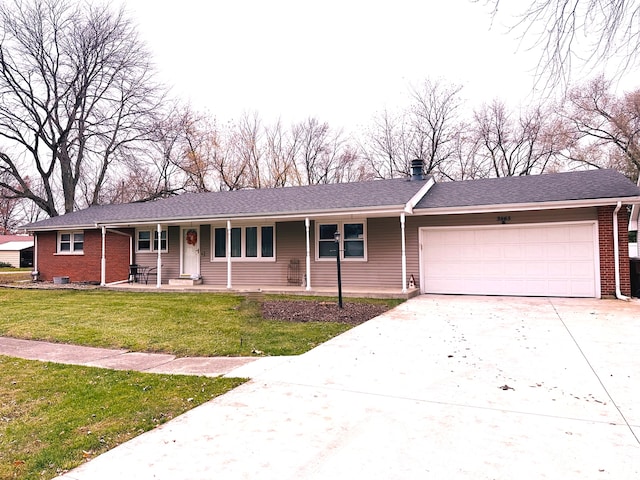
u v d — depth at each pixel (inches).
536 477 106.4
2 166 948.6
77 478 111.9
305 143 1392.7
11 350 263.6
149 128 1055.0
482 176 1198.9
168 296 515.5
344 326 316.8
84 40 962.1
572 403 157.2
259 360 228.8
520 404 157.0
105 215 687.7
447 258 506.3
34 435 140.3
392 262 529.3
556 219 456.8
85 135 995.9
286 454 121.9
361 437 131.8
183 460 120.1
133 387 186.9
